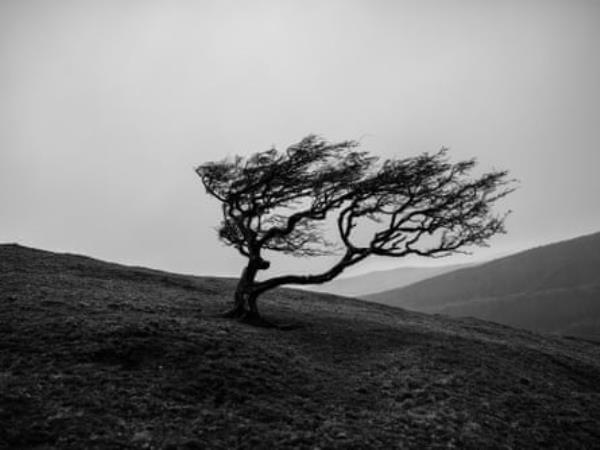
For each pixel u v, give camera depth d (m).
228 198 29.19
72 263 45.84
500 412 17.81
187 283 46.47
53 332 18.98
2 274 33.59
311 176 28.45
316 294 58.94
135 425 12.72
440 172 28.09
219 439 12.67
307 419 14.85
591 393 23.50
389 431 14.83
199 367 17.31
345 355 23.75
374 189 27.89
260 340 23.33
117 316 22.92
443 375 21.38
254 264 29.34
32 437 11.46
